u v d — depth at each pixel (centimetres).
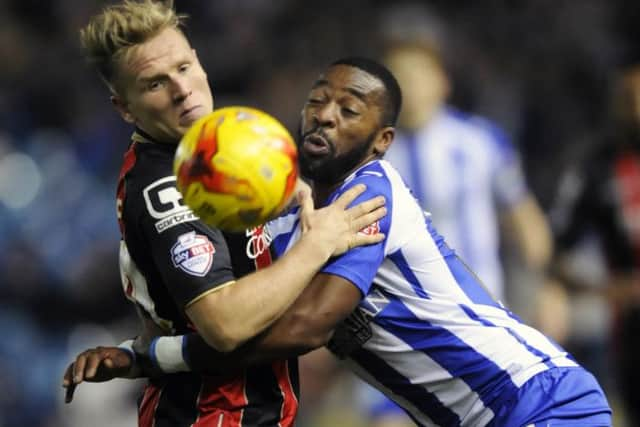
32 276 2555
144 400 1077
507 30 3212
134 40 1016
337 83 1084
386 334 1100
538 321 1967
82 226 2673
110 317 2581
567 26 3186
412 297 1092
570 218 1833
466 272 1136
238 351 1008
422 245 1091
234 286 984
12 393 2434
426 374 1108
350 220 1032
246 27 3309
